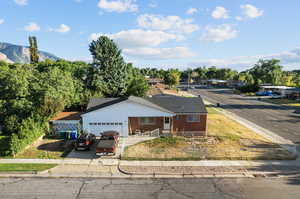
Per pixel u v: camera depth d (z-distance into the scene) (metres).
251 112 38.78
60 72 33.00
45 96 24.64
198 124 24.92
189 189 12.27
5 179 13.47
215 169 14.96
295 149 19.38
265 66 94.25
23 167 15.15
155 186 12.63
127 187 12.50
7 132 24.12
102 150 17.19
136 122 24.31
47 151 18.53
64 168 15.17
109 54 46.09
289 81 92.88
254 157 16.94
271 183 13.03
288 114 37.03
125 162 16.22
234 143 20.39
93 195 11.56
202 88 97.38
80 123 24.05
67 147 19.59
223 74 138.88
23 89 26.44
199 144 20.00
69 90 31.69
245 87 75.81
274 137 23.41
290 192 11.94
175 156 17.20
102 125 23.34
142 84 45.03
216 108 42.81
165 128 24.95
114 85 45.72
